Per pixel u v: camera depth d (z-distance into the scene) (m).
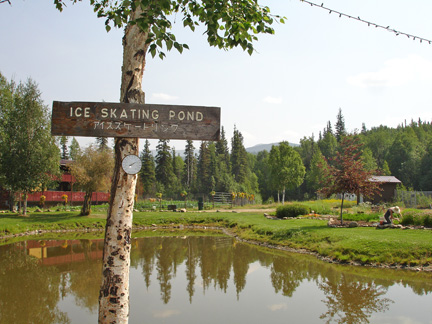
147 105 4.38
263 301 9.59
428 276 11.41
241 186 77.00
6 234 23.44
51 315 8.59
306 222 22.25
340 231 16.98
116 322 4.00
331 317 8.20
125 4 4.32
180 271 13.44
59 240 22.11
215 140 4.45
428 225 16.77
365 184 18.84
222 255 16.53
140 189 58.59
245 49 4.99
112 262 4.09
